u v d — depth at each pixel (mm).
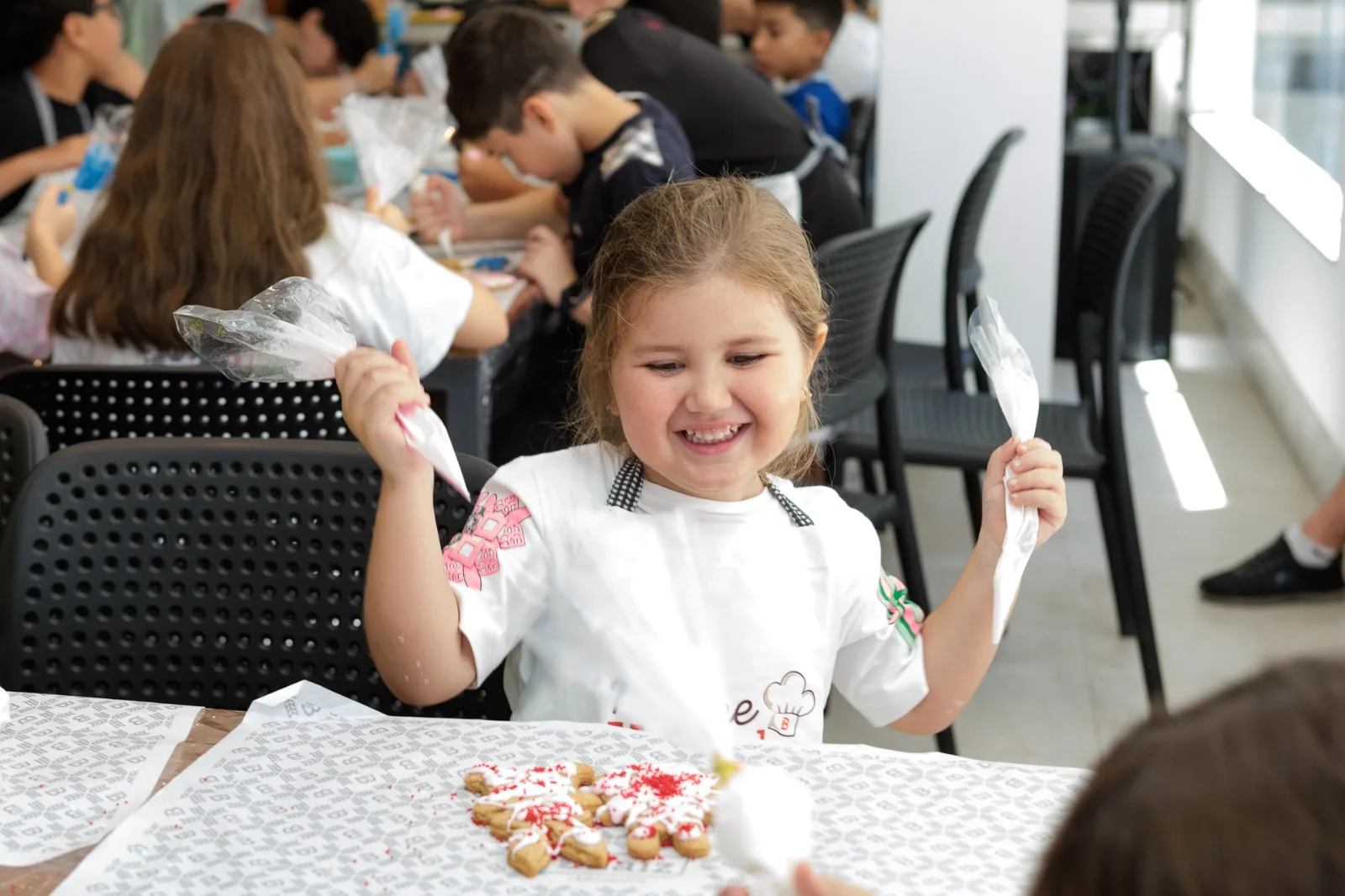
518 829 803
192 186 1759
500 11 2475
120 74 3613
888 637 1188
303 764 892
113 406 1701
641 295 1085
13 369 1700
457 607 1095
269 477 1226
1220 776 345
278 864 778
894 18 3512
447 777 881
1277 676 371
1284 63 4766
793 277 1111
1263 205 4426
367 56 4008
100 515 1215
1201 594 3008
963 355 2945
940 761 906
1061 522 1060
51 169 3014
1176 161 4578
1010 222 3594
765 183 2814
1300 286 3865
